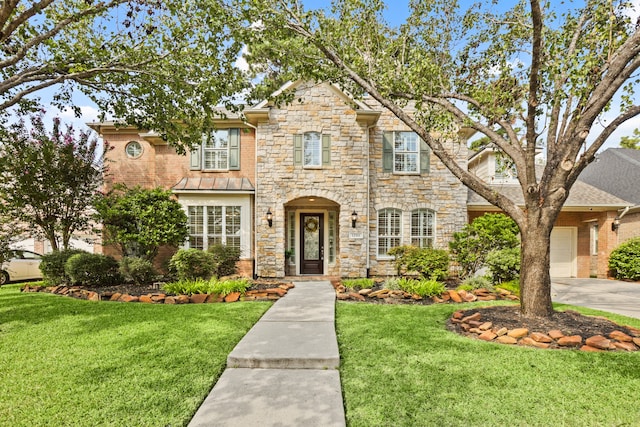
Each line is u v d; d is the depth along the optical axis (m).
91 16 6.31
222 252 11.17
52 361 4.40
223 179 12.95
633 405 3.37
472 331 5.65
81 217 11.69
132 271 9.62
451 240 12.96
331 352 4.50
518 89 6.59
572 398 3.49
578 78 4.93
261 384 3.82
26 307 7.37
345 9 6.88
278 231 12.12
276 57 7.46
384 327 5.91
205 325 5.92
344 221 12.21
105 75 6.94
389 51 7.19
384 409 3.30
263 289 9.05
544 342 5.06
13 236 10.88
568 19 6.38
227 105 7.70
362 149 12.35
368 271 12.69
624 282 12.70
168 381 3.85
